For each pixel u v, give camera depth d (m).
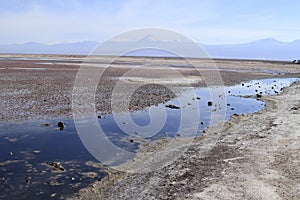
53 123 15.01
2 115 16.25
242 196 7.53
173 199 7.56
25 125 14.57
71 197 8.01
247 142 11.99
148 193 8.04
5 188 8.41
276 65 68.69
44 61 67.88
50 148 11.59
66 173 9.42
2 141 12.27
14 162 10.19
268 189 7.85
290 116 16.45
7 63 57.22
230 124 15.31
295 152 10.55
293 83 33.97
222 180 8.48
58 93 23.27
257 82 35.62
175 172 9.28
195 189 8.02
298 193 7.62
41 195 8.08
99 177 9.20
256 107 20.17
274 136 12.61
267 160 9.87
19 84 27.81
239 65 66.06
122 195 8.05
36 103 19.41
